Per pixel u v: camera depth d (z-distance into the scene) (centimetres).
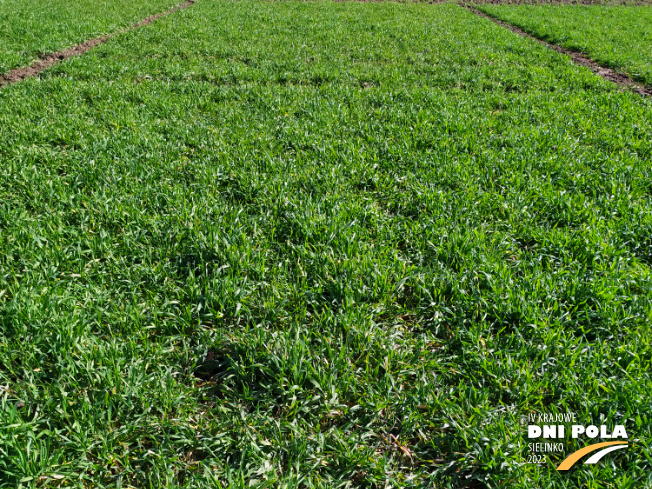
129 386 248
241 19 1535
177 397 251
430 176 510
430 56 1089
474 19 1700
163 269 349
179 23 1420
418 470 229
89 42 1231
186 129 625
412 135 625
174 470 223
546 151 580
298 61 1011
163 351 282
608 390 252
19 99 711
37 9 1565
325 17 1619
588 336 307
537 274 347
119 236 388
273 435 237
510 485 216
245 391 259
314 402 259
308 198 448
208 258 369
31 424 224
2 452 209
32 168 483
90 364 258
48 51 1075
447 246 381
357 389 269
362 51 1117
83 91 773
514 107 748
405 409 254
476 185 480
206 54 1077
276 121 670
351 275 343
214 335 303
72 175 475
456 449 233
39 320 282
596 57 1157
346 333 301
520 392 255
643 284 340
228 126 652
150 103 723
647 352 279
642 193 478
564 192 467
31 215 417
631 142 608
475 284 346
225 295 319
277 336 293
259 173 508
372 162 549
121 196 444
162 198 445
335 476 225
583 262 372
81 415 236
